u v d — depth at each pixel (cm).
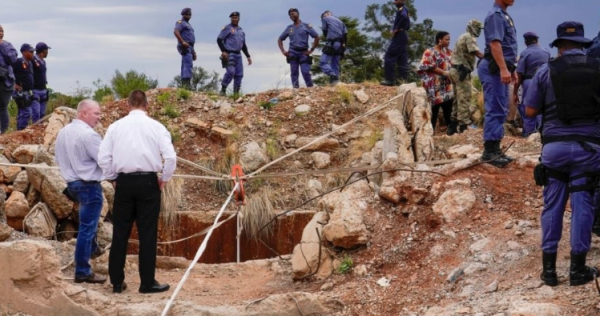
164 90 1531
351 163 1323
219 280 869
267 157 1345
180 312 708
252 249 1194
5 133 1382
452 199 848
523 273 716
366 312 726
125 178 756
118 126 762
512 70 901
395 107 1398
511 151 1041
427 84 1309
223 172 1312
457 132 1300
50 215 1019
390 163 938
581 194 651
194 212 1202
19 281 705
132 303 729
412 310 709
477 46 1265
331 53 1562
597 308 606
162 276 880
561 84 647
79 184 791
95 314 702
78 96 1848
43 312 702
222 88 1581
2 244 710
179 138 1394
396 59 1544
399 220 866
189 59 1585
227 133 1390
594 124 649
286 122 1430
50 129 1260
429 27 2569
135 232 1177
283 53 1598
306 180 1302
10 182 1139
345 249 840
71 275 838
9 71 1366
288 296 732
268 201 1213
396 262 807
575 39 662
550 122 663
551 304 614
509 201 848
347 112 1450
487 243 780
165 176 760
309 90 1510
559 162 655
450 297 715
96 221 805
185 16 1580
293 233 1190
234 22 1585
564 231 771
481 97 1417
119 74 1789
